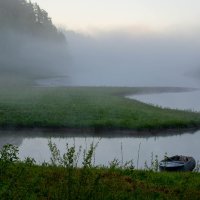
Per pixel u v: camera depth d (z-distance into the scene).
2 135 61.94
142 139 61.66
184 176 21.86
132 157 46.44
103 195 15.16
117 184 17.53
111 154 47.75
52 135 62.66
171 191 17.81
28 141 56.91
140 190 17.28
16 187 14.67
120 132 67.38
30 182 16.33
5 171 16.64
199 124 75.81
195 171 24.09
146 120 75.38
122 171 21.47
